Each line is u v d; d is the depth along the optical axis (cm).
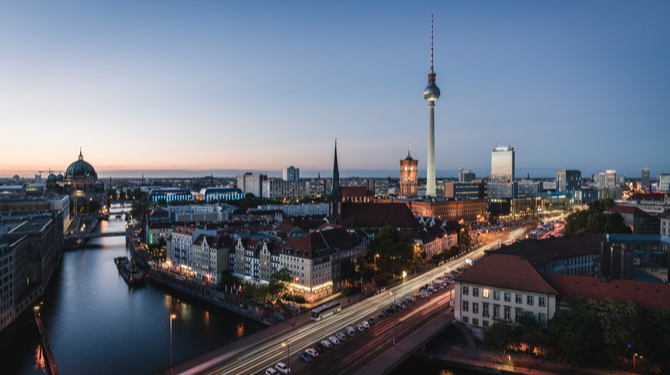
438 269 19475
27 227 19350
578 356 9194
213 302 15425
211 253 18212
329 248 16238
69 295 17138
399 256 17050
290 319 12888
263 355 10238
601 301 9894
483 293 11375
